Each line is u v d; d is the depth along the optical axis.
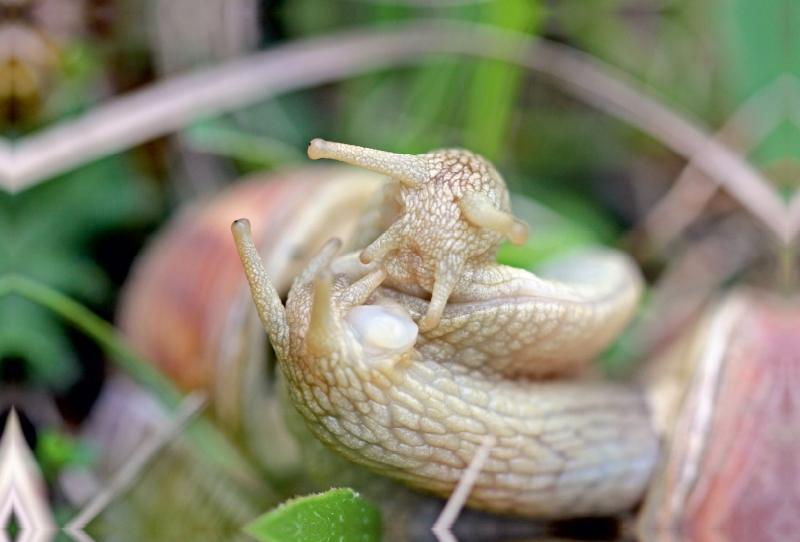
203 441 0.29
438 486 0.27
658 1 0.38
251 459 0.30
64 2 0.35
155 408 0.30
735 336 0.30
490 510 0.27
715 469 0.28
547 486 0.27
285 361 0.26
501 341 0.26
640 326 0.33
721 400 0.29
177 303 0.31
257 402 0.30
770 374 0.29
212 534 0.28
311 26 0.37
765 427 0.28
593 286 0.28
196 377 0.30
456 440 0.26
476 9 0.35
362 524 0.27
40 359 0.32
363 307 0.26
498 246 0.26
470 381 0.27
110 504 0.28
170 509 0.28
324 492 0.26
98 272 0.33
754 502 0.28
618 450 0.28
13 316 0.32
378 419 0.26
